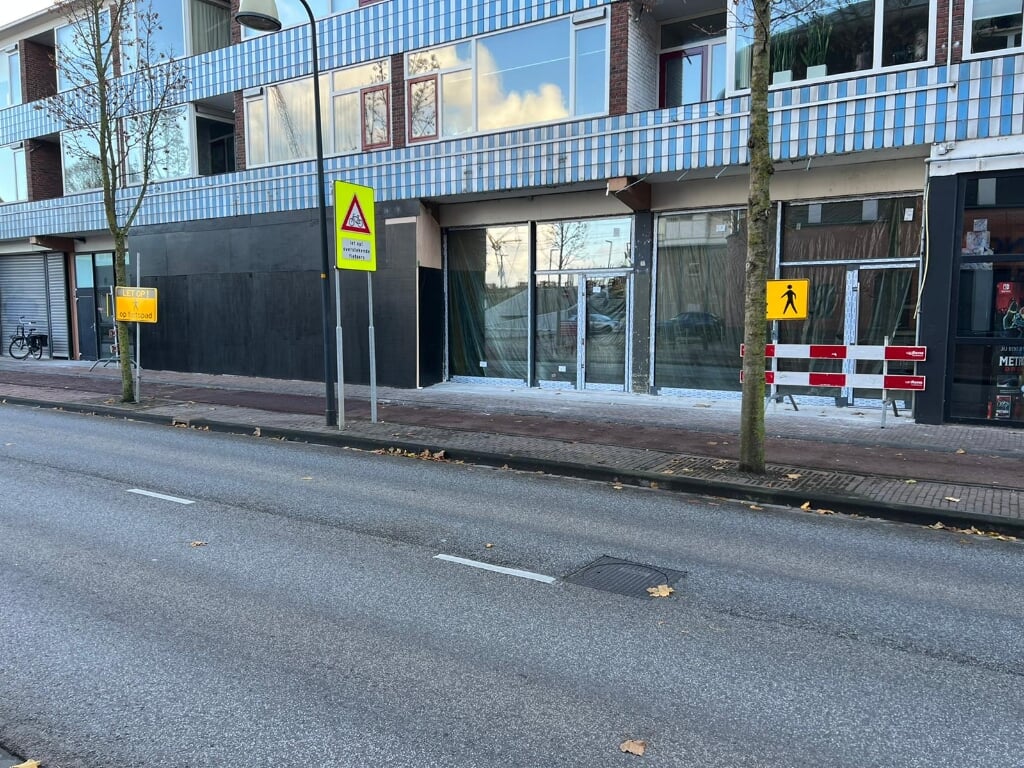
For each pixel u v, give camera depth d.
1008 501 6.94
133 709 3.39
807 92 11.11
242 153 17.94
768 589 5.03
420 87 14.92
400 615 4.50
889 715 3.40
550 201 14.48
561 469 8.70
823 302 12.14
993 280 10.34
